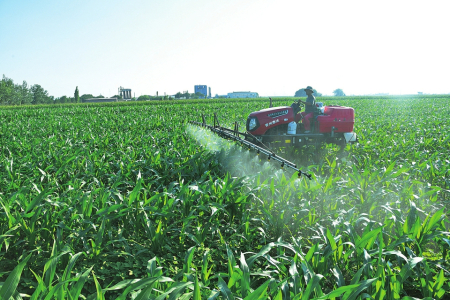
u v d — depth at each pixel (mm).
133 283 2371
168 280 2609
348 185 5305
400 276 2766
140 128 16234
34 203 3896
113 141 10938
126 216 4430
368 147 9414
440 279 2822
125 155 7836
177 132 12578
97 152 8094
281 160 6297
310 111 9602
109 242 3844
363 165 7828
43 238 3998
